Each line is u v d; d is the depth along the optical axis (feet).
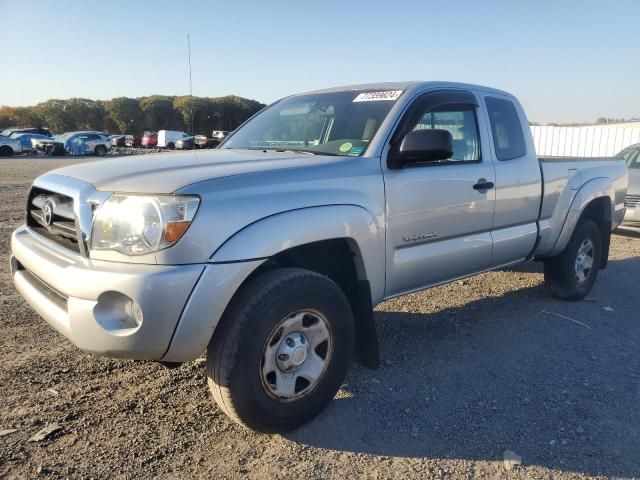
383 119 12.16
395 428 10.33
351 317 10.70
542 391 11.94
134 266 8.51
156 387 11.68
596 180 18.26
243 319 9.04
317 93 15.01
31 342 13.80
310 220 9.82
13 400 10.87
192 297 8.48
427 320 16.38
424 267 12.56
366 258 11.01
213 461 9.16
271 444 9.71
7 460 8.93
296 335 9.86
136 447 9.46
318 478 8.82
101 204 8.90
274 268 10.33
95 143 132.67
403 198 11.76
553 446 9.82
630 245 29.17
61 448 9.34
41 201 10.81
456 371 12.87
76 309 8.62
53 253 9.85
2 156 124.77
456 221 13.16
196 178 9.09
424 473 9.00
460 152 13.64
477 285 20.36
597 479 8.94
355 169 11.05
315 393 10.25
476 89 14.62
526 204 15.39
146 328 8.35
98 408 10.73
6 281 18.97
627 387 12.21
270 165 10.24
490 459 9.43
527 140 15.89
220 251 8.75
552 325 16.17
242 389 9.12
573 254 17.81
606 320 16.72
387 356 13.66
